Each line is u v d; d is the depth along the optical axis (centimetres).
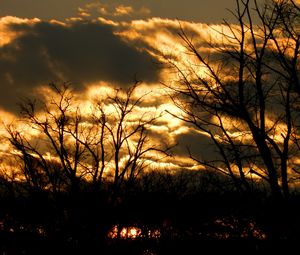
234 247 5831
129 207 8556
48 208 8444
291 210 5247
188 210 7669
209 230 7019
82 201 8594
